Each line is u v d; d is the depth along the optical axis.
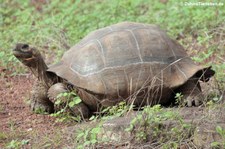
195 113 11.72
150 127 11.13
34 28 20.52
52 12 21.77
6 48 18.62
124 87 12.48
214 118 11.20
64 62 13.45
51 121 13.32
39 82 13.84
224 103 11.78
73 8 22.25
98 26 19.78
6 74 17.27
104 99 12.65
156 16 20.77
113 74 12.52
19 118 13.62
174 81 12.62
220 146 10.59
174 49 13.16
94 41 13.18
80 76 12.73
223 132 10.45
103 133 11.48
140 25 13.48
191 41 18.72
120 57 12.68
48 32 19.72
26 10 22.84
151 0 23.11
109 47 12.84
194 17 19.50
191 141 10.91
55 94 13.12
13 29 20.72
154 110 11.41
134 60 12.64
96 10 22.27
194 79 13.05
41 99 13.88
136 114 11.72
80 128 11.94
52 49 18.78
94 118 12.27
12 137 12.38
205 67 12.76
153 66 12.62
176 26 19.84
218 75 14.27
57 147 11.61
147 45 12.88
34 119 13.52
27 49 13.42
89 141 10.88
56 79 13.70
